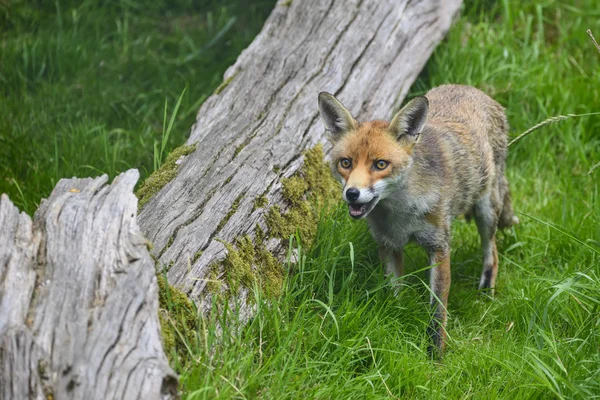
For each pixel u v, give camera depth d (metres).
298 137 10.34
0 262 6.66
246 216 8.71
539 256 10.50
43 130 12.81
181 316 7.24
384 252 9.24
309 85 11.27
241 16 16.34
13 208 7.27
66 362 5.88
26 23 15.77
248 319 7.93
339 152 8.66
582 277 8.91
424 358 8.12
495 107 10.73
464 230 11.43
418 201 8.71
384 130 8.58
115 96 14.09
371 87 11.66
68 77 14.47
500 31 14.48
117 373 5.83
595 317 8.47
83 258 6.79
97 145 12.20
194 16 16.78
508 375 7.91
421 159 8.77
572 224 10.80
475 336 9.02
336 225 9.50
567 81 13.58
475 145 9.79
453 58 13.57
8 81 14.13
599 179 11.97
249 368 7.08
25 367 5.78
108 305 6.37
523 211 11.66
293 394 6.97
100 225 7.14
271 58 11.73
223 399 6.50
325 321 8.30
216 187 9.02
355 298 8.60
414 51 12.49
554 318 8.84
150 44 15.72
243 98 11.02
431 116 9.84
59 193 7.75
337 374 7.44
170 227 8.25
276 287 8.46
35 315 6.28
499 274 10.58
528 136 12.97
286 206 9.30
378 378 7.64
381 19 12.52
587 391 7.23
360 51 11.97
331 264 9.02
